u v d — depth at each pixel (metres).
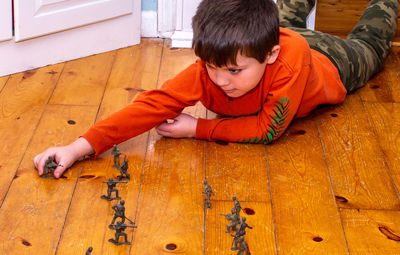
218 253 1.38
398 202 1.57
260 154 1.75
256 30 1.52
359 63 2.07
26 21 2.09
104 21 2.30
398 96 2.11
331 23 2.70
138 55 2.35
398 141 1.84
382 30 2.24
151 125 1.74
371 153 1.78
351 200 1.57
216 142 1.81
